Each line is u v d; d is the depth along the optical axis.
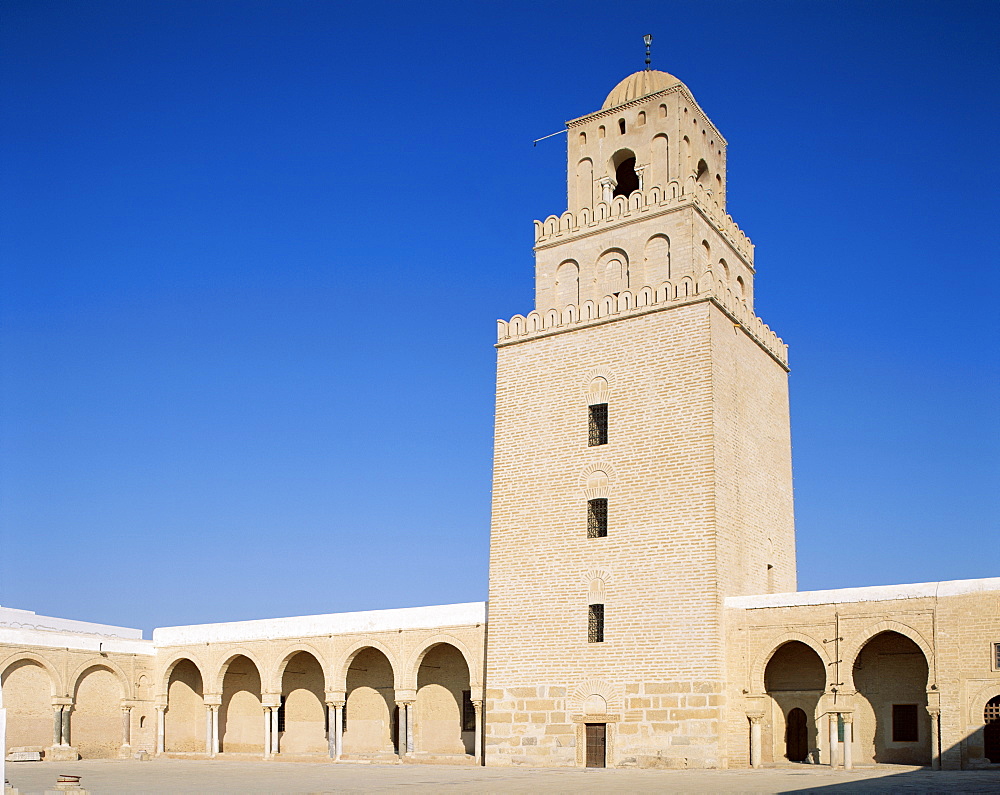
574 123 48.56
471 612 47.38
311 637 52.31
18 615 55.59
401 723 49.03
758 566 42.66
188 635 56.53
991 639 34.47
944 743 34.75
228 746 57.59
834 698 37.00
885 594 36.66
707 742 37.69
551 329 45.31
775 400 46.88
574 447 43.50
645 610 40.09
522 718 42.34
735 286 47.75
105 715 54.28
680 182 44.31
